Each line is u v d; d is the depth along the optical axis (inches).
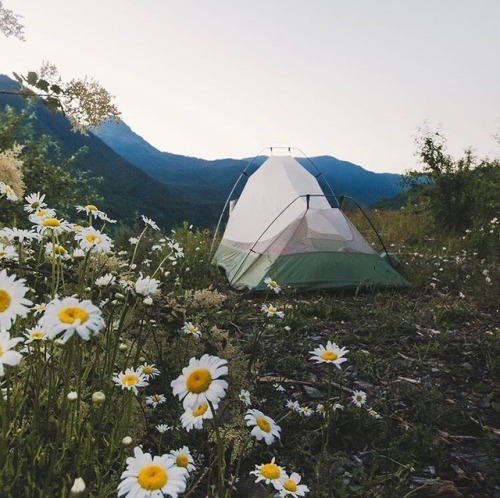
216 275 280.5
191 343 114.2
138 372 77.0
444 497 92.3
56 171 224.5
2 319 48.7
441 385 150.6
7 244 89.2
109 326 79.4
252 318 199.9
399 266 286.5
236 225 306.2
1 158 92.2
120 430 72.4
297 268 248.5
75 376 80.9
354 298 242.7
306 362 156.8
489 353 169.6
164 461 48.2
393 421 125.4
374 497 90.1
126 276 96.3
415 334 192.5
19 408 63.8
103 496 61.4
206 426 92.0
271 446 103.7
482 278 272.2
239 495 86.4
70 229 84.7
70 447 68.1
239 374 107.7
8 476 60.0
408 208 501.4
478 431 124.9
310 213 266.1
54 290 77.6
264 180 311.9
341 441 112.0
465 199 440.8
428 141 454.9
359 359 161.8
